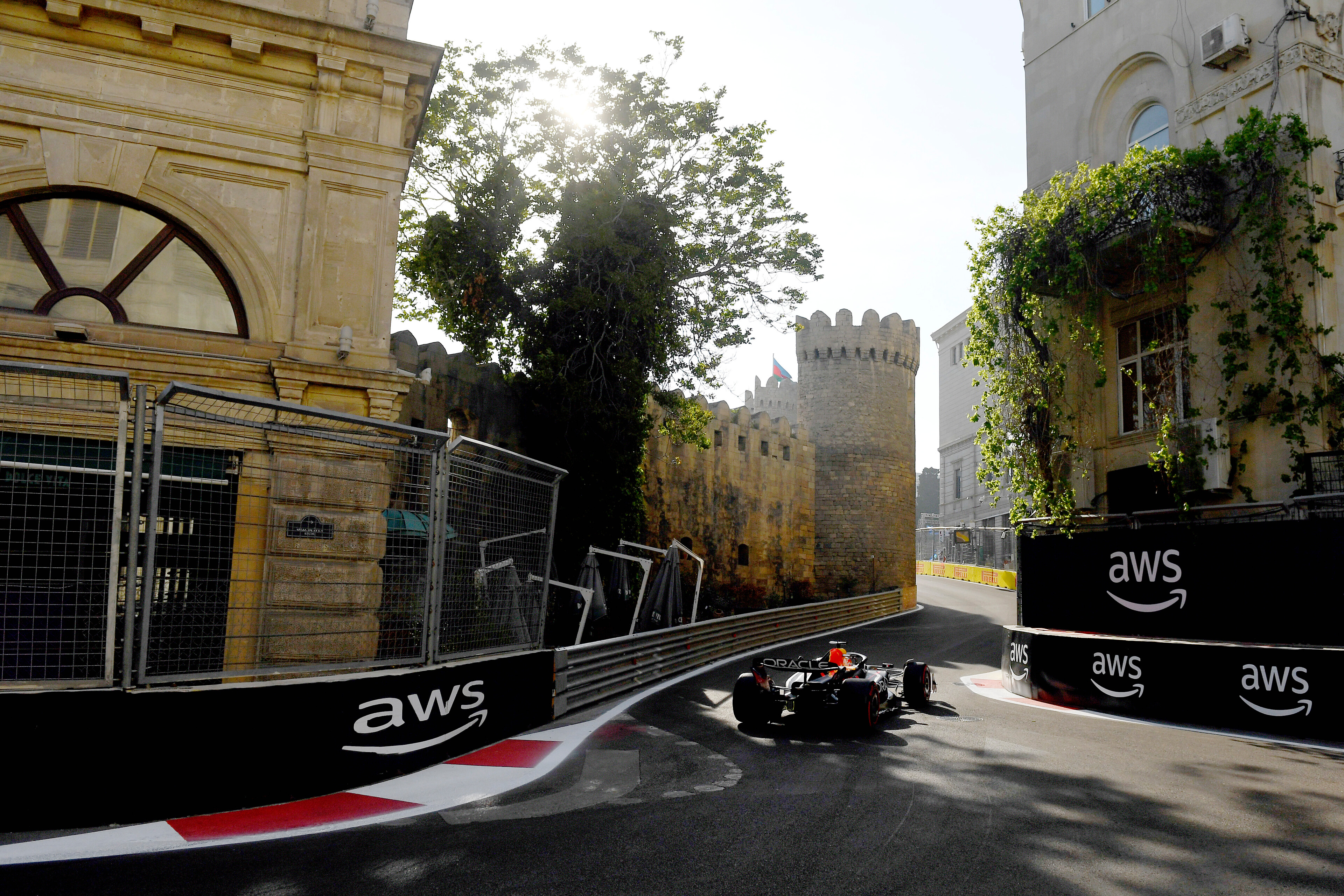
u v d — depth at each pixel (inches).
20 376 213.0
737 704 377.7
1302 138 434.9
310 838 201.5
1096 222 488.1
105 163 366.6
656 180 878.4
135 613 217.0
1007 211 544.7
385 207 403.5
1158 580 433.4
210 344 371.6
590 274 775.7
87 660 213.2
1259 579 391.9
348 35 394.3
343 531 266.5
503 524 348.2
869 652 757.9
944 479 2522.1
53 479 209.3
